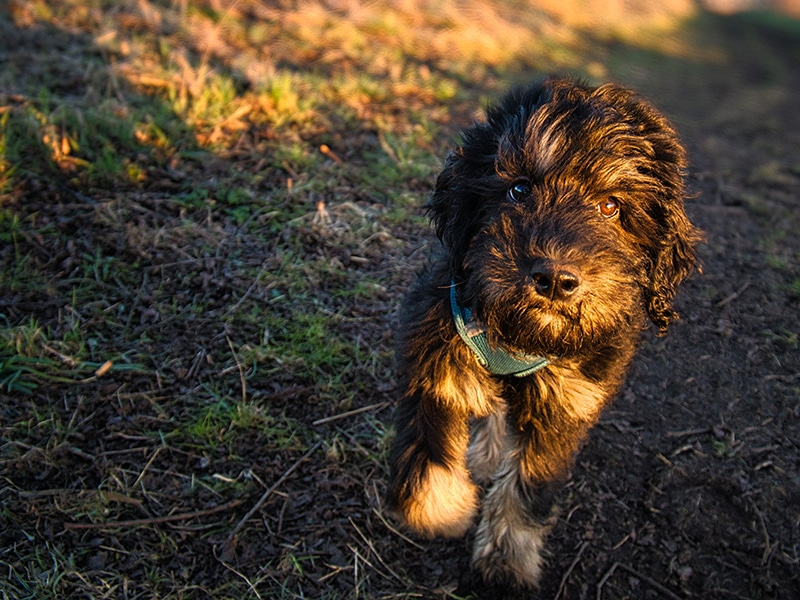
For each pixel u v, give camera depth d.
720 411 0.92
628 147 0.59
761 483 0.83
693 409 0.92
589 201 0.58
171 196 1.03
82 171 1.03
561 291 0.54
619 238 0.60
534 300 0.55
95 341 0.84
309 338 0.89
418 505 0.66
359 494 0.76
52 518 0.69
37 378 0.79
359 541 0.73
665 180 0.62
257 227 1.02
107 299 0.89
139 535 0.69
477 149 0.62
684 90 2.29
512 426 0.70
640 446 0.86
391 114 1.34
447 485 0.67
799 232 1.33
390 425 0.82
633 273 0.61
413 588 0.70
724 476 0.83
